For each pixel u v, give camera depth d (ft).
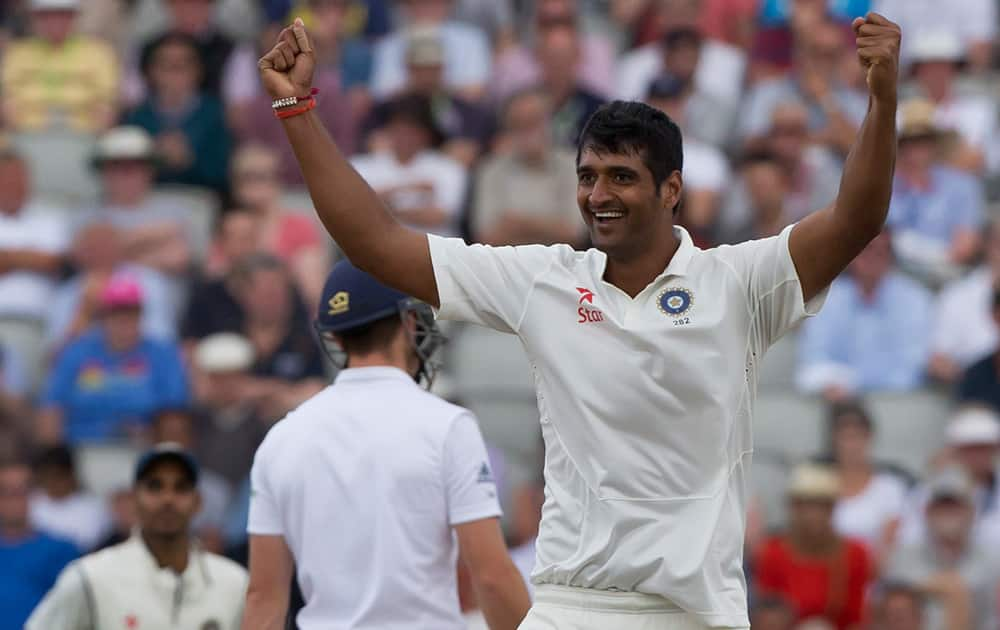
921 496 129.18
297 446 58.65
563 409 50.37
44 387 140.46
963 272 152.25
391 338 59.52
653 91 163.32
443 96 161.07
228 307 140.15
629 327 49.70
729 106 164.25
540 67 162.20
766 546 120.98
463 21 178.50
